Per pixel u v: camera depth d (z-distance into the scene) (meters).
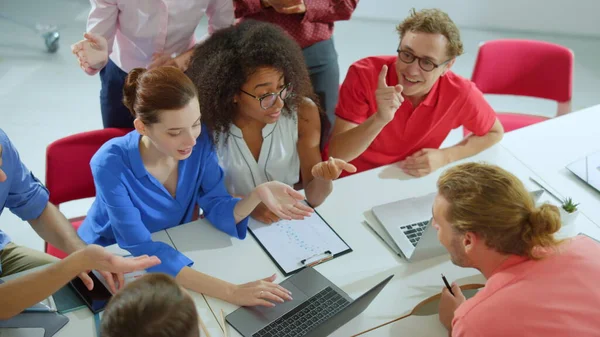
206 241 1.70
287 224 1.76
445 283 1.49
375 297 1.52
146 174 1.65
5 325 1.37
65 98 3.56
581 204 1.87
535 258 1.23
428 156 2.03
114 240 1.82
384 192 1.92
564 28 4.43
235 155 1.87
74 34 4.18
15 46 4.00
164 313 0.88
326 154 2.25
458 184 1.26
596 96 3.76
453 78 2.08
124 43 2.25
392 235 1.70
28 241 2.60
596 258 1.25
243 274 1.59
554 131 2.23
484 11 4.45
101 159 1.61
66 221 1.79
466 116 2.10
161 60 2.16
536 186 1.95
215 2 2.25
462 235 1.27
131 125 2.52
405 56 1.93
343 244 1.69
